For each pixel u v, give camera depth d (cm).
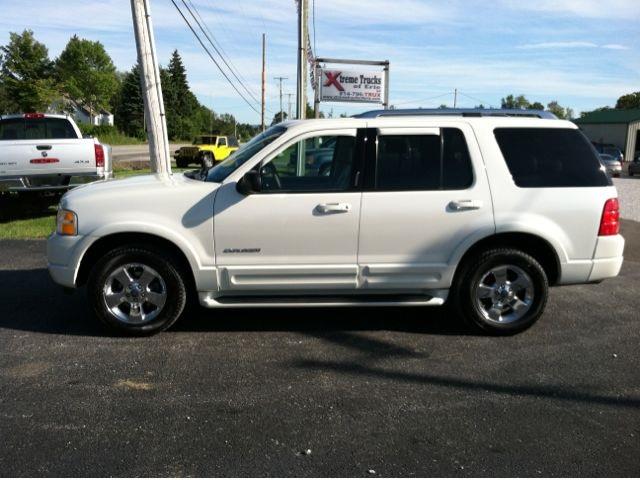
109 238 533
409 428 382
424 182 535
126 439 365
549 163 549
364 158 530
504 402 421
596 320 607
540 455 352
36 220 1193
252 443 362
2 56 6019
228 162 573
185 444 360
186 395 426
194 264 523
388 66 1922
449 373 470
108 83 9606
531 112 691
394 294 553
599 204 546
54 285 718
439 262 538
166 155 1096
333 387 442
